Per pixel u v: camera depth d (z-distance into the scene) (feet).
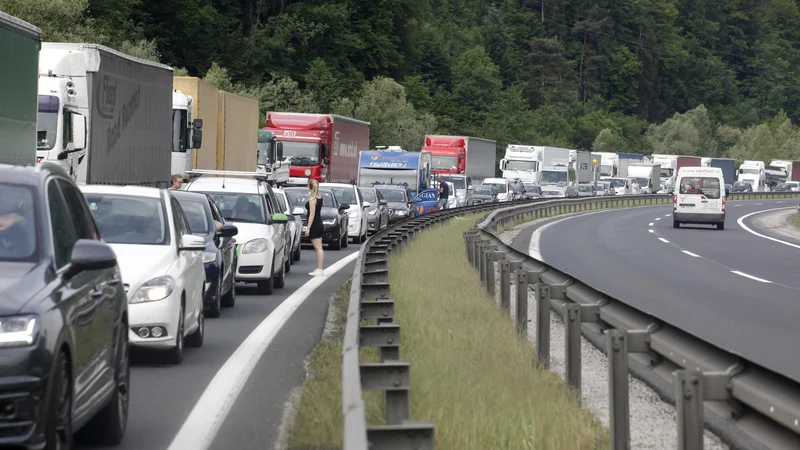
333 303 138.10
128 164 205.46
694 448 46.37
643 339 59.26
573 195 639.76
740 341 110.52
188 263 95.76
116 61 194.80
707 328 120.57
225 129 294.87
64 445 50.96
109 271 61.67
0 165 56.13
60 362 49.11
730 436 68.33
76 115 174.19
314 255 225.35
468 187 481.05
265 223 151.43
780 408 41.91
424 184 390.21
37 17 375.86
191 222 126.21
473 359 85.40
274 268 149.48
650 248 271.69
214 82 592.19
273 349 99.25
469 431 59.72
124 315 64.08
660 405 77.56
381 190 341.62
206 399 75.66
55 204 55.62
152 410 71.82
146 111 217.36
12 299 48.19
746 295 160.56
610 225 399.85
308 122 375.04
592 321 76.48
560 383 79.20
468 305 120.37
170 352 89.92
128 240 94.22
